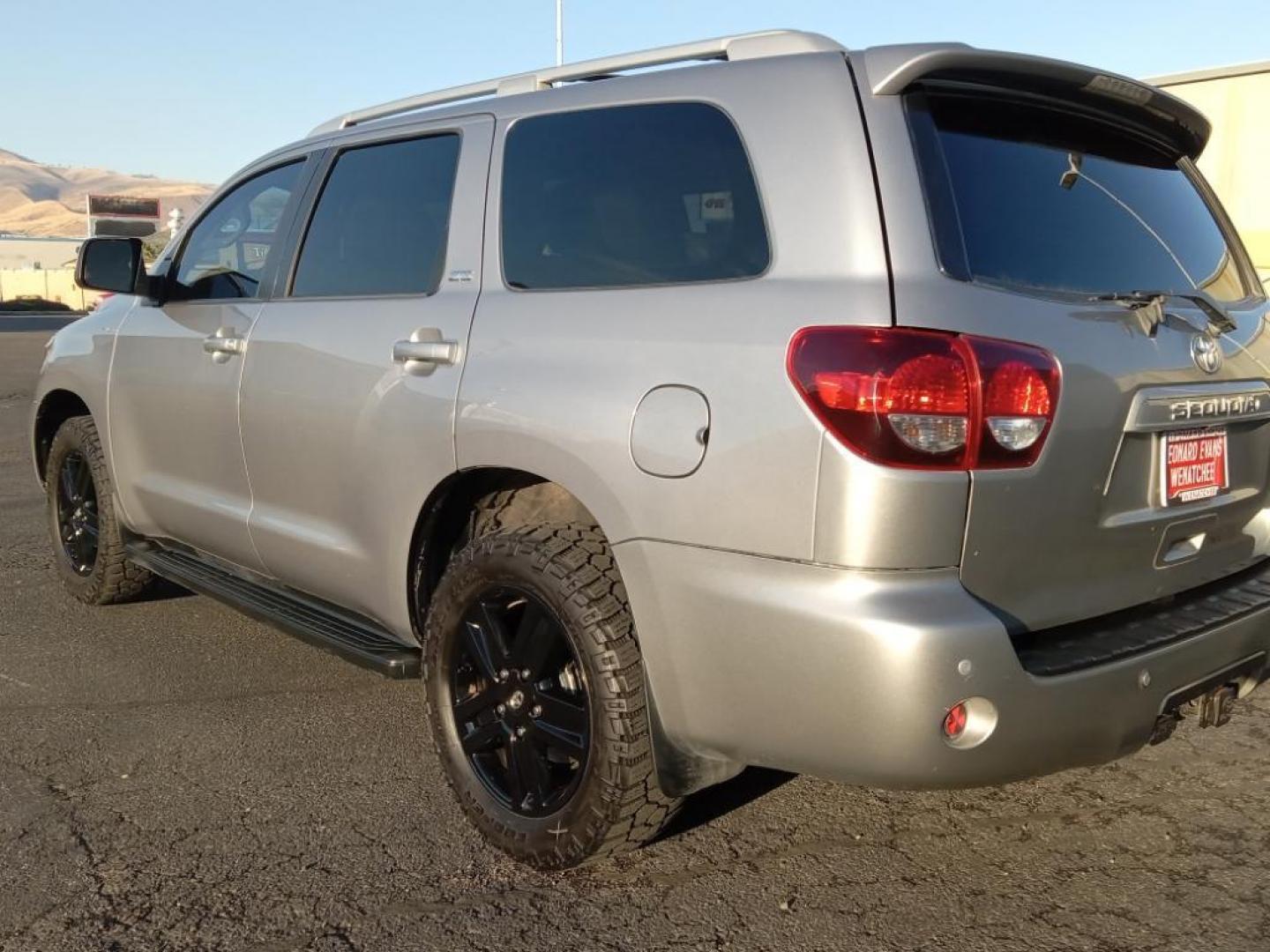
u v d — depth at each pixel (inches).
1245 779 142.2
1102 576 108.1
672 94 118.3
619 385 109.3
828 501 94.7
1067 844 126.9
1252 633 115.8
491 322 125.6
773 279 103.7
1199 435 116.5
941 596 94.6
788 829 130.4
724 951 107.3
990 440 95.7
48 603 217.9
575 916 113.0
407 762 148.6
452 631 126.4
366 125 159.9
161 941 108.8
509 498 131.8
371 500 138.6
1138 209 123.6
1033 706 96.8
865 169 101.3
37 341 1064.2
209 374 167.5
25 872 121.0
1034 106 115.8
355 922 112.0
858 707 94.0
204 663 185.5
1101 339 104.7
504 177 132.5
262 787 141.1
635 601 108.3
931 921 112.1
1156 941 108.4
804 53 110.6
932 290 97.1
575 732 117.0
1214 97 605.3
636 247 116.7
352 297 148.0
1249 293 137.7
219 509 168.9
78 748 152.3
